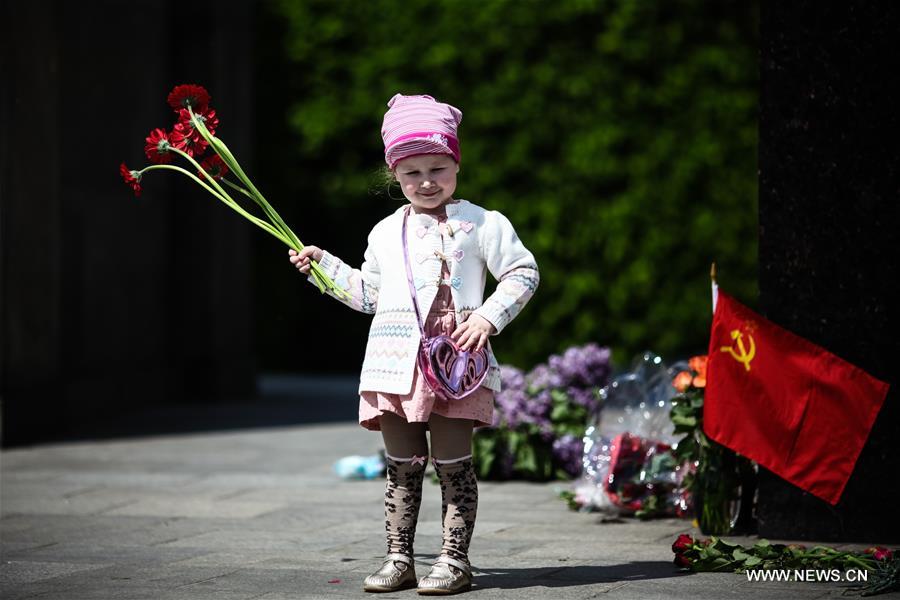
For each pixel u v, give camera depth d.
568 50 20.39
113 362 17.36
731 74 20.14
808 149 8.21
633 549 8.19
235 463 12.57
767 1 8.23
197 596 6.97
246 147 19.77
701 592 6.88
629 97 20.23
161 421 16.34
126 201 17.80
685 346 20.48
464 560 6.99
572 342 20.69
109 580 7.45
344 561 7.93
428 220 7.14
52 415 14.87
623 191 20.44
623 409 10.18
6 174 14.10
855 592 6.84
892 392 8.11
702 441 8.59
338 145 22.06
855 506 8.18
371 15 21.50
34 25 14.35
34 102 14.44
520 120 20.55
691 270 20.42
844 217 8.17
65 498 10.55
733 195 20.28
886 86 8.07
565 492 9.91
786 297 8.30
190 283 19.05
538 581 7.22
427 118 7.05
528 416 11.38
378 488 10.95
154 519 9.57
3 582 7.43
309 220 22.55
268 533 8.94
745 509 8.77
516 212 20.67
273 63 22.11
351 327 22.94
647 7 20.05
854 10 8.09
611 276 20.53
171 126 19.31
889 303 8.11
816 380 8.20
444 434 7.01
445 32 20.94
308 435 14.77
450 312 7.04
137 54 18.22
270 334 23.12
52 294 14.92
